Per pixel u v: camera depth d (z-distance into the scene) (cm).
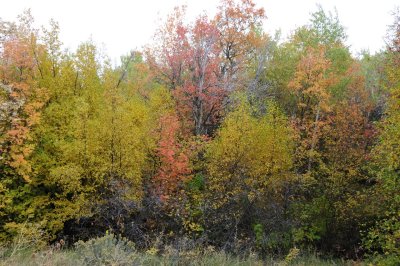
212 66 2344
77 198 1537
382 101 2127
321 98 2062
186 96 2292
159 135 1672
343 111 2005
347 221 1684
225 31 2556
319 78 2005
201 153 2005
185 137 1927
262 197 1689
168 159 1625
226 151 1697
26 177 1406
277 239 1576
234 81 2430
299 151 1933
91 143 1509
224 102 2312
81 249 950
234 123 1706
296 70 2238
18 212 1550
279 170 1756
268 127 1725
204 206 1625
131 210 1528
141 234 1480
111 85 1628
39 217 1590
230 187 1709
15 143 1416
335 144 1877
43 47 1628
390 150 1230
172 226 1579
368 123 2055
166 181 1644
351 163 1714
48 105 1623
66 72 1627
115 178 1573
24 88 1439
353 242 1714
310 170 1944
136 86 2264
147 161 1695
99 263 833
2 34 1455
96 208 1505
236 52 2608
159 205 1555
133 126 1566
